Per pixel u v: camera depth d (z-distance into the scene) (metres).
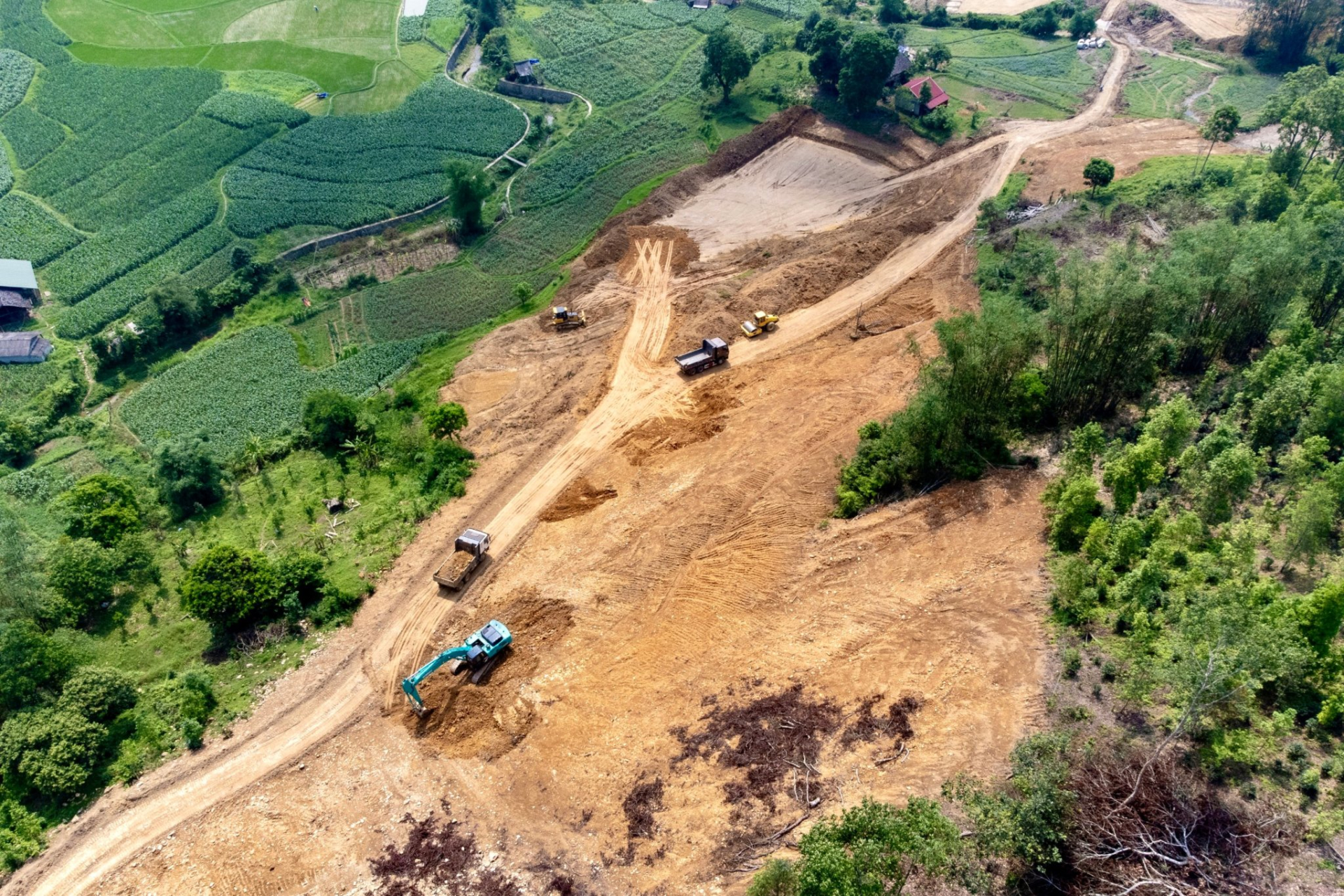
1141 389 81.81
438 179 143.50
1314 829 45.88
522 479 83.50
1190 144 136.50
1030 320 76.12
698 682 63.56
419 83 170.50
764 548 74.06
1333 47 163.88
